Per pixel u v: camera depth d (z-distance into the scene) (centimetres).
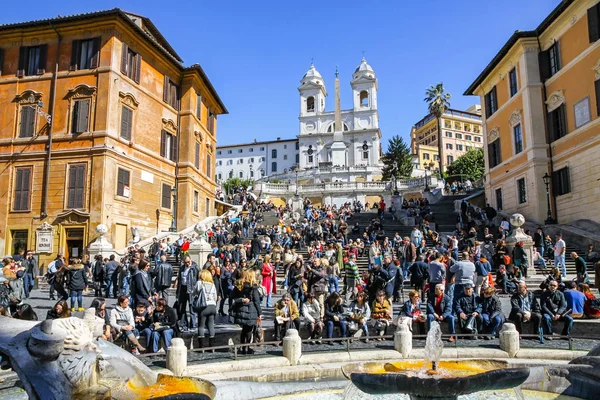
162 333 987
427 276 1529
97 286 1777
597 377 640
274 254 2180
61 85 2578
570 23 2414
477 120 11306
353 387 720
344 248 2295
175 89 3206
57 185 2483
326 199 5772
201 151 3478
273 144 10944
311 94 10544
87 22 2552
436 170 7681
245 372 866
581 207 2320
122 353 583
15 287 1424
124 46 2636
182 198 3125
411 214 3238
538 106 2653
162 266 1401
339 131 9738
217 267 1372
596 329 1122
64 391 479
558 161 2530
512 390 747
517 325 1124
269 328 1145
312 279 1354
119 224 2527
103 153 2431
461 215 2952
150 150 2870
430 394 540
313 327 1132
